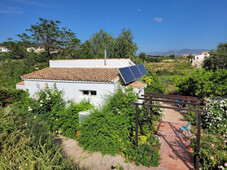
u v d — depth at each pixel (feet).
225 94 44.52
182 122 38.81
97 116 27.50
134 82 40.45
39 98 34.17
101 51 110.63
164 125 37.06
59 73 41.16
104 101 33.12
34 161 12.26
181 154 25.43
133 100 29.09
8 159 12.75
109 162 23.70
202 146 23.12
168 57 291.99
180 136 31.30
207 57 113.39
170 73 119.85
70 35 110.52
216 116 32.35
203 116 35.40
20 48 94.79
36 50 101.65
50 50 107.14
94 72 39.63
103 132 26.25
